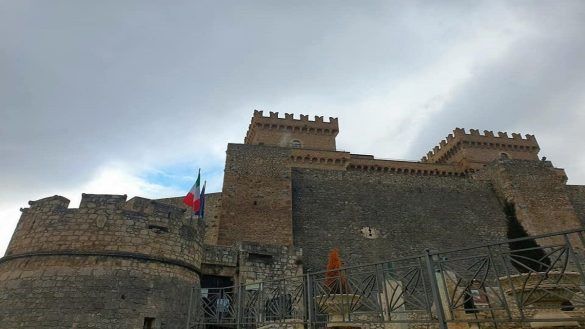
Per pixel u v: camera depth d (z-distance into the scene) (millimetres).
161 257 15180
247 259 20453
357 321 10172
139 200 15711
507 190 35688
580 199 38875
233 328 15688
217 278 19891
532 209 34125
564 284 9125
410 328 14281
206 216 30750
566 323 9883
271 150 32125
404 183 35781
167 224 15961
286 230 28062
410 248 29828
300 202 31250
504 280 10180
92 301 13328
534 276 9359
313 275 12062
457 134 48938
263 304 14484
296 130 46531
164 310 14453
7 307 13344
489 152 48406
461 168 45438
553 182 36406
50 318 12930
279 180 30578
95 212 14891
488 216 34625
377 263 10203
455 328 13211
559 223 33656
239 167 30656
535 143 50812
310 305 11383
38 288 13430
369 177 35406
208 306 15469
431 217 33156
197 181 22547
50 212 14922
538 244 31781
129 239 14766
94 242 14336
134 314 13656
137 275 14312
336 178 34406
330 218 30641
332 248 28156
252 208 28703
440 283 13359
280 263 21188
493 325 13445
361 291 10977
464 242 31547
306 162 39875
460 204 35156
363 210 32094
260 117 45938
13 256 14523
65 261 13898
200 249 17578
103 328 13062
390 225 31438
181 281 15547
